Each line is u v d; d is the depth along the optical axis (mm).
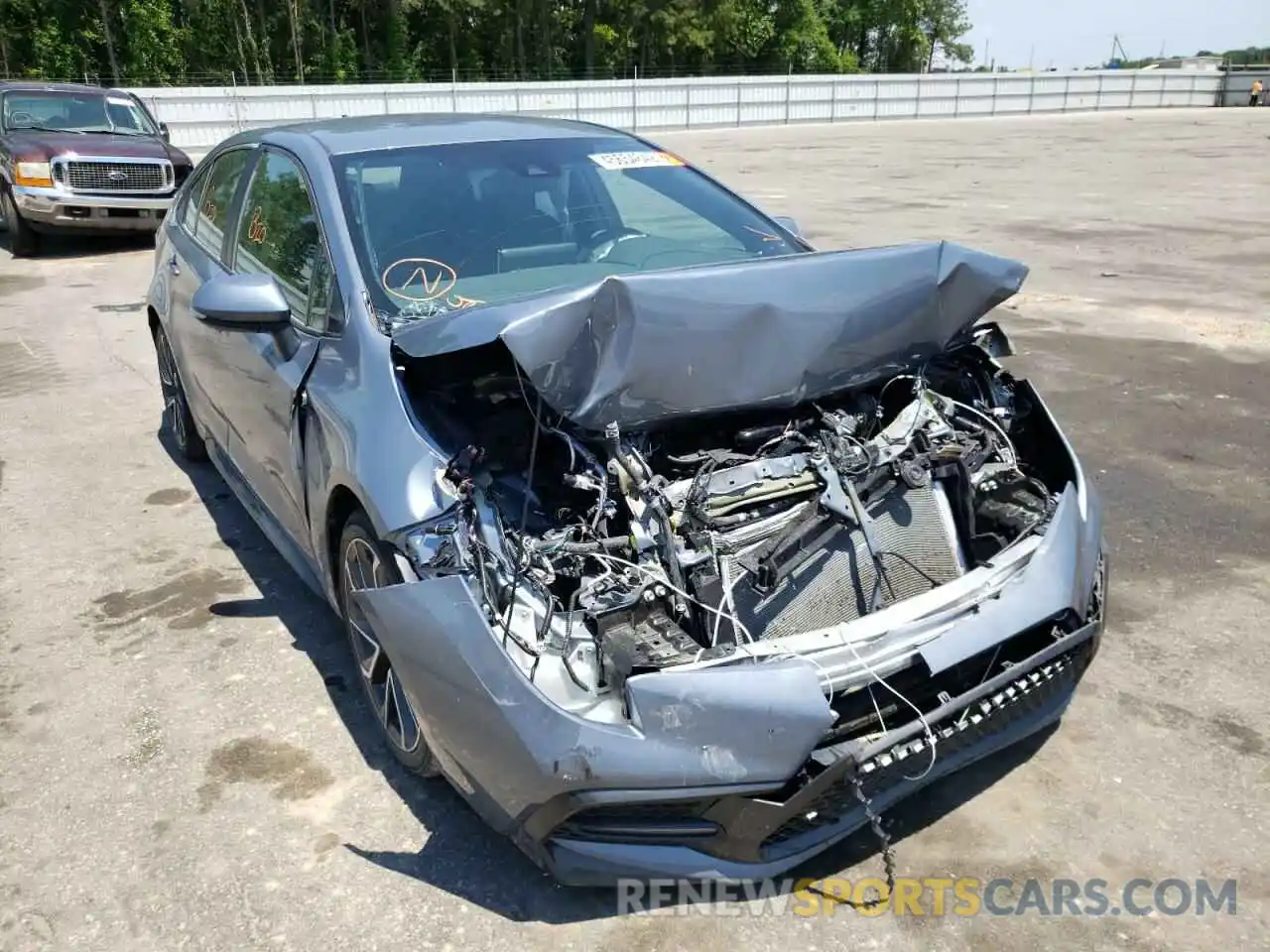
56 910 2602
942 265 3018
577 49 54875
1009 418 3416
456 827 2875
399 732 3064
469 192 3779
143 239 13742
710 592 2584
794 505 2865
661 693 2305
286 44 45906
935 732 2504
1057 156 23672
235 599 4180
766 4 59125
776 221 4223
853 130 34469
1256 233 12789
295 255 3748
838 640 2529
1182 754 3145
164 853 2793
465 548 2561
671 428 2955
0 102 13070
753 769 2322
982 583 2740
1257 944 2455
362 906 2600
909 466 2955
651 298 2607
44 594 4238
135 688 3566
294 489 3500
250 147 4566
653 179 4199
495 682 2381
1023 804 2934
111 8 40312
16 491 5305
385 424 2895
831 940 2480
